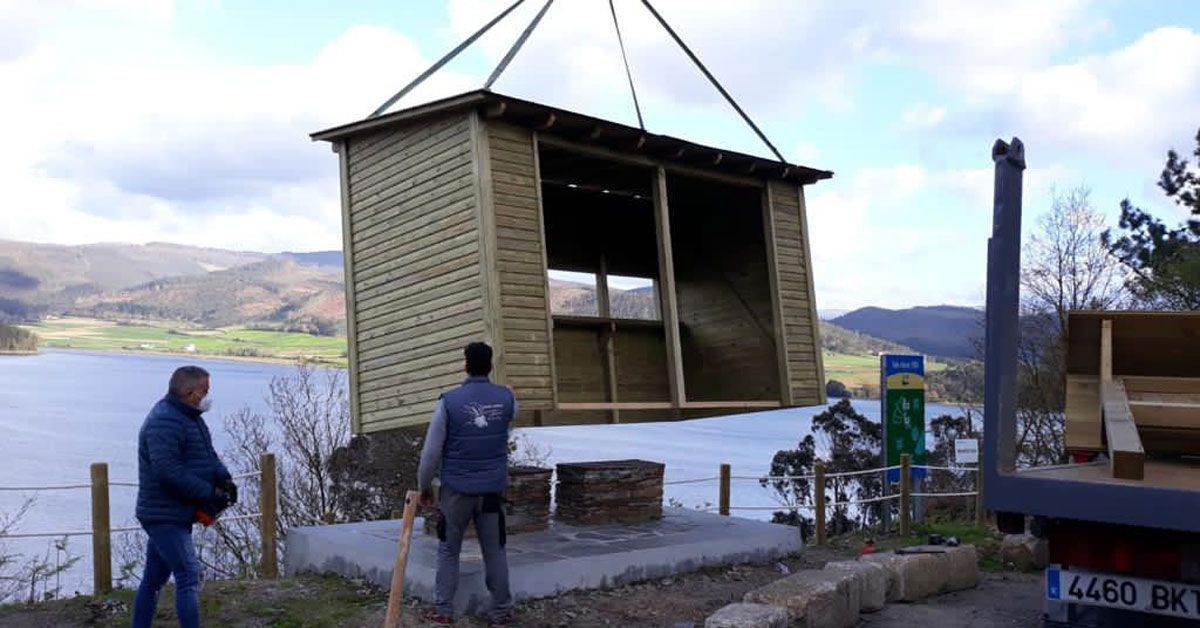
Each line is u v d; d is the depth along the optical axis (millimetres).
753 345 11461
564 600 7473
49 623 6613
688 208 12125
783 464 23953
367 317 9344
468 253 8164
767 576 8992
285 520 17719
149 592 5930
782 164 10516
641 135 9062
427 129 8719
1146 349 6520
